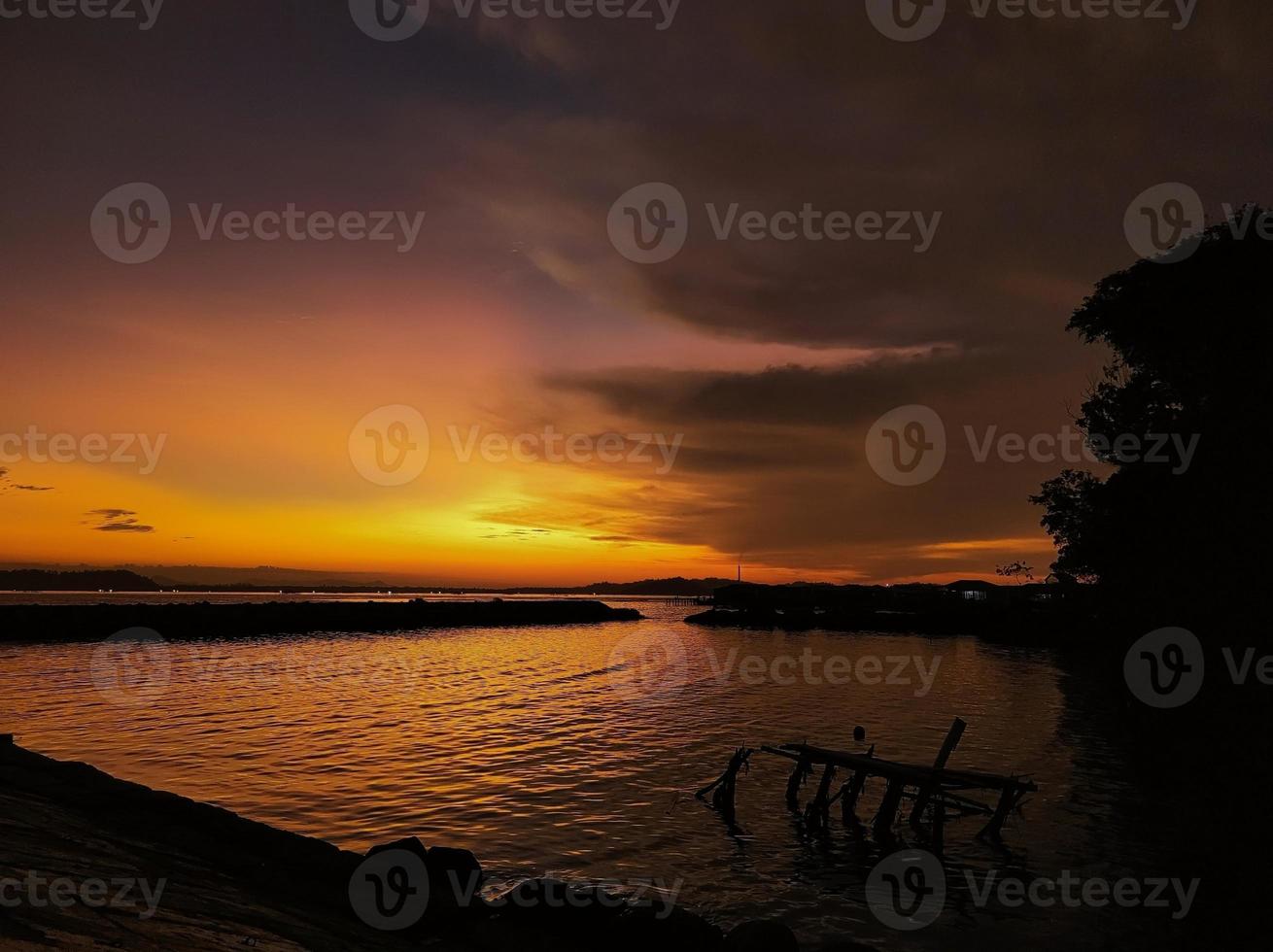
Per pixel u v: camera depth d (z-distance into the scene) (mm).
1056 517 37062
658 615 144125
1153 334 30625
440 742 23750
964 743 25312
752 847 14766
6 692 33656
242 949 5887
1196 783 19922
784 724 28812
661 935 8945
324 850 9898
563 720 29047
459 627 94500
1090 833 15797
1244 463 25438
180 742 22766
